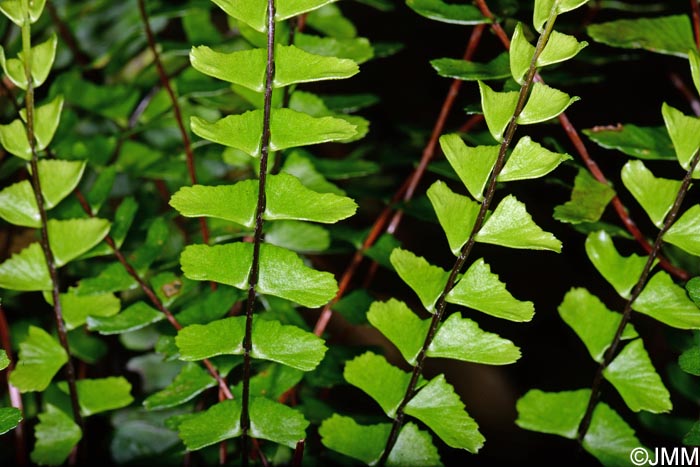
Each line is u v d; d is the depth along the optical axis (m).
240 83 0.20
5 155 0.25
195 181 0.24
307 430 0.24
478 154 0.20
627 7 0.25
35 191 0.21
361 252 0.25
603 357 0.22
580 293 0.22
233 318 0.21
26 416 0.25
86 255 0.22
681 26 0.23
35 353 0.22
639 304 0.22
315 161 0.24
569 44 0.20
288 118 0.20
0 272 0.22
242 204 0.20
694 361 0.20
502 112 0.20
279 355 0.21
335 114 0.23
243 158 0.24
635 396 0.22
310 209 0.20
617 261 0.22
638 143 0.22
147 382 0.25
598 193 0.22
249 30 0.23
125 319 0.22
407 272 0.21
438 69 0.22
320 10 0.25
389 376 0.22
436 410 0.21
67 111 0.25
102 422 0.25
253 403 0.21
